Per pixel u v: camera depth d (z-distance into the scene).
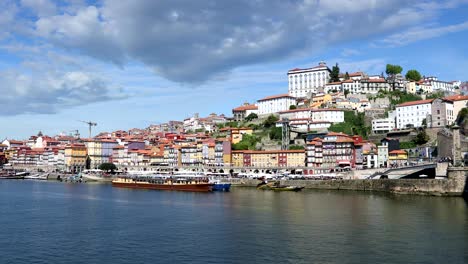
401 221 100.31
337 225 95.94
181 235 87.25
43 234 89.38
